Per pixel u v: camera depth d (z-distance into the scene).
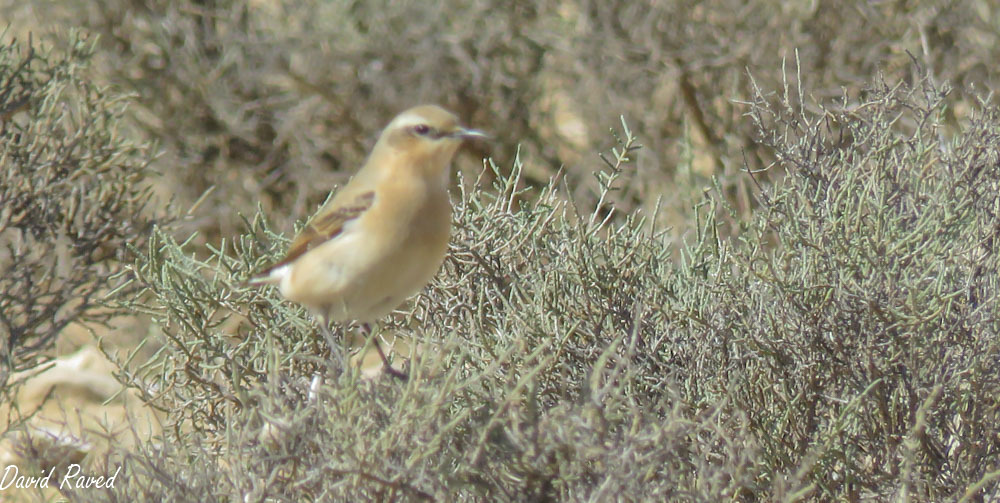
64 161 17.27
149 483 9.41
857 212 10.38
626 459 8.48
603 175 12.44
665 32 22.52
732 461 9.16
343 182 24.91
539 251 12.07
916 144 11.48
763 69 21.81
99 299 17.47
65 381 17.81
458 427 9.05
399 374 10.75
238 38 24.06
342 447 8.41
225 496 9.10
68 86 18.39
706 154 22.38
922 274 10.38
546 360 8.79
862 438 10.84
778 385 10.80
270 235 12.56
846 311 10.38
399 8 23.78
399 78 24.12
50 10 23.80
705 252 11.82
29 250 17.22
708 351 10.96
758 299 10.90
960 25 21.09
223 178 24.91
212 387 11.55
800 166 11.34
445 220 10.66
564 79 24.19
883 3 21.58
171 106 24.55
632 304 11.24
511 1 23.58
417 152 10.34
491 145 24.69
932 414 10.53
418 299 12.22
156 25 24.11
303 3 24.12
